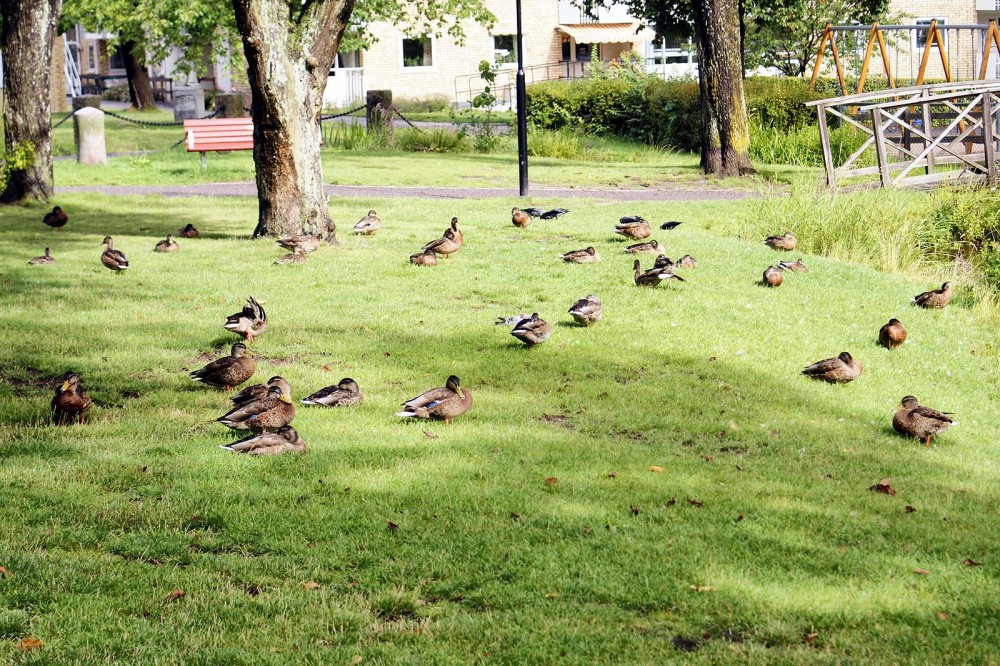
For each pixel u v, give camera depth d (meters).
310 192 18.16
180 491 7.55
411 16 55.31
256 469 8.04
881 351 12.99
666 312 13.75
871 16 41.47
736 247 18.19
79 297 13.60
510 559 6.62
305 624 5.75
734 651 5.58
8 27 22.06
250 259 16.45
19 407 9.39
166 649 5.41
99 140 30.61
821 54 36.34
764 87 36.62
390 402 9.90
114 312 12.86
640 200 24.69
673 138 39.03
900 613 6.12
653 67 54.66
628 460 8.65
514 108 52.41
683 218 21.69
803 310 14.45
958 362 13.05
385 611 6.00
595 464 8.48
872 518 7.67
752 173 29.34
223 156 33.84
